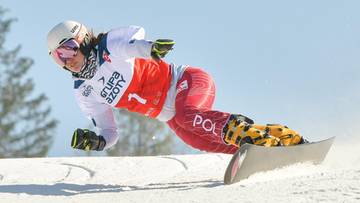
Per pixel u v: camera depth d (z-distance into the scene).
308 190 8.09
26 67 64.56
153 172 13.98
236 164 9.62
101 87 11.23
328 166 11.92
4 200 8.91
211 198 8.05
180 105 11.70
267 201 7.57
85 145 10.55
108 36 10.94
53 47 10.76
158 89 11.74
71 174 13.90
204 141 12.07
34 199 8.96
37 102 63.59
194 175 13.11
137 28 10.82
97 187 11.30
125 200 8.44
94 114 11.56
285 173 10.84
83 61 10.91
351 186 8.12
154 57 10.45
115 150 58.91
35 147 63.41
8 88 63.75
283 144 11.52
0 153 62.41
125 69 11.24
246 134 10.85
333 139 12.15
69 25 10.70
